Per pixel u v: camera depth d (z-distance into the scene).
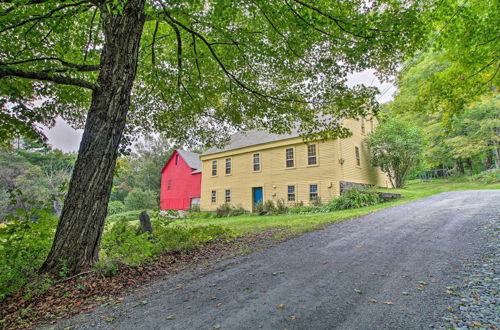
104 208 4.46
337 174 14.84
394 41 4.80
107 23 4.92
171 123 9.62
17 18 4.77
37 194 26.34
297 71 6.54
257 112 8.54
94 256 4.29
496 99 18.23
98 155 4.40
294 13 4.70
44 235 4.25
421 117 22.70
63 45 6.65
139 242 5.08
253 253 5.21
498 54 5.96
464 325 2.15
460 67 6.45
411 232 5.81
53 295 3.47
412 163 19.47
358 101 6.57
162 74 7.84
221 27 5.59
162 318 2.67
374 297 2.81
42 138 6.93
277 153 18.11
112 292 3.62
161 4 4.24
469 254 3.98
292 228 7.96
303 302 2.79
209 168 23.03
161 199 30.56
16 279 3.52
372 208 11.48
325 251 4.87
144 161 43.78
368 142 18.36
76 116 7.95
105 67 4.75
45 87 6.41
